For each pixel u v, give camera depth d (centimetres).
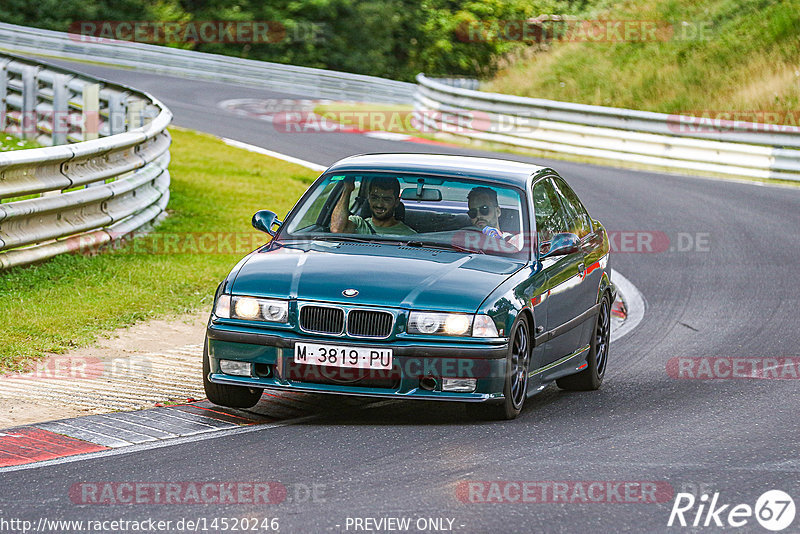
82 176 4375
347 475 2153
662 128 9425
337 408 2817
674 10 13850
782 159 8819
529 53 15162
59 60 14938
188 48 18738
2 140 6956
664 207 7269
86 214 4481
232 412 2714
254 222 2973
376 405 2867
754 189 8281
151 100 6216
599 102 12662
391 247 2844
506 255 2864
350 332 2544
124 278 4206
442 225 2908
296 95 14225
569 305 3017
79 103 6719
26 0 17538
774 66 12025
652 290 4994
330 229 2933
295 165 8219
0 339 3222
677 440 2531
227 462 2241
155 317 3775
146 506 1941
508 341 2588
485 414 2675
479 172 3030
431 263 2720
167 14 18912
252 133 9894
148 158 5216
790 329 4178
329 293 2566
